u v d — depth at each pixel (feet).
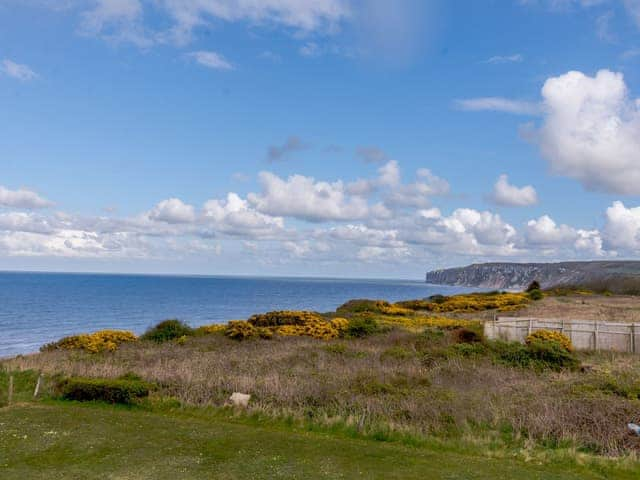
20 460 34.58
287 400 50.06
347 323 107.55
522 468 34.73
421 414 45.01
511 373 62.13
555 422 41.73
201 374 59.72
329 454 36.96
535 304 161.27
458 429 42.65
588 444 39.09
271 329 106.52
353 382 54.70
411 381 56.34
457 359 69.00
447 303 163.94
